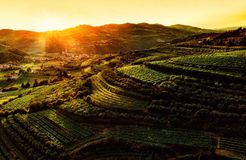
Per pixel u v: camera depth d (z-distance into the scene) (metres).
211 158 59.09
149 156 64.62
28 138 88.12
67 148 77.31
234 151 60.03
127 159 65.81
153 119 77.00
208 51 141.88
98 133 80.38
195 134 68.56
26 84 184.88
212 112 71.31
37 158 77.94
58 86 143.62
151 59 143.25
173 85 89.00
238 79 84.69
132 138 72.44
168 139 68.69
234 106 71.38
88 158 70.44
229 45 146.62
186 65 104.06
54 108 106.31
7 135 97.62
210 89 82.69
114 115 84.31
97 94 103.81
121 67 133.62
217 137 65.94
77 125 87.88
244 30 169.00
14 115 110.19
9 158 83.50
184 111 75.44
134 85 97.62
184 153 62.78
